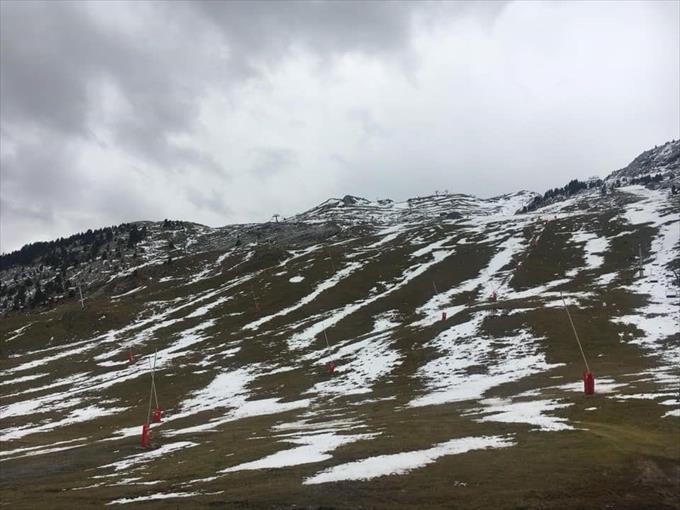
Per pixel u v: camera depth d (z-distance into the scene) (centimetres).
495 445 2033
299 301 10406
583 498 1337
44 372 7844
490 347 5497
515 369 4669
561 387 3609
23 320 11738
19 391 6994
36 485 2470
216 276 14575
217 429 3812
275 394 5262
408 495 1486
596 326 5581
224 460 2480
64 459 3234
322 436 2855
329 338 7606
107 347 9012
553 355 4894
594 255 10106
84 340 9931
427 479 1623
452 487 1517
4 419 5650
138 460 2891
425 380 4841
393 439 2438
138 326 10419
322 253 15038
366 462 1958
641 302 6256
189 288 13325
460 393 4022
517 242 12469
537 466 1642
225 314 10312
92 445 3731
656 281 7188
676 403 2469
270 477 1906
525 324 5944
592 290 7262
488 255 11612
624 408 2509
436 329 6512
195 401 5488
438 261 11875
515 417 2656
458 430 2484
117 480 2323
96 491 2094
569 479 1485
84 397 6231
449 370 5031
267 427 3609
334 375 5662
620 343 5019
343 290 10638
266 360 6894
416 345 6091
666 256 8906
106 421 5053
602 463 1602
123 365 7706
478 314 6700
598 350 4894
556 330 5591
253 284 12406
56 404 6072
